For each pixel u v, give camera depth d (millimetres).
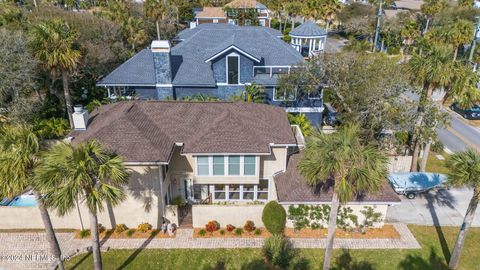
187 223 24438
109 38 53000
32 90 37094
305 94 37438
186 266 20953
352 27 84375
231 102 27953
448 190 28500
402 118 28203
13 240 22594
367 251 22031
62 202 15641
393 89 29047
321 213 23391
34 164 16453
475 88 26906
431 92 27688
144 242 22719
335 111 40156
